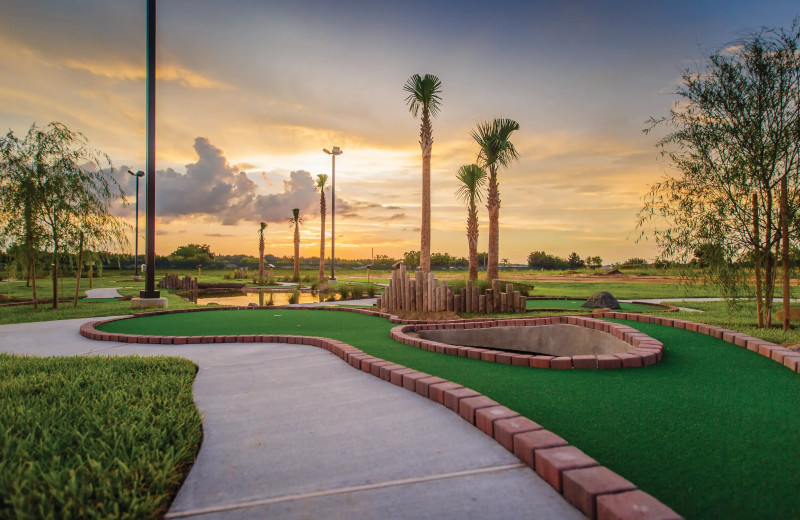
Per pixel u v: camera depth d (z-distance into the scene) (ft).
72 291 66.28
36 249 37.45
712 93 20.62
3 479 6.56
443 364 15.02
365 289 68.59
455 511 6.16
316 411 10.63
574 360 14.07
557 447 7.42
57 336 23.70
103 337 22.30
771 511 5.91
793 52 19.10
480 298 34.12
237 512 6.30
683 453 7.72
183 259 229.04
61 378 13.33
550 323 23.47
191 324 26.99
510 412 9.14
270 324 26.91
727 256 21.30
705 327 19.27
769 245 20.98
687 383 12.16
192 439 8.58
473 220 67.15
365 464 7.71
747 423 9.11
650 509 5.50
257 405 11.24
